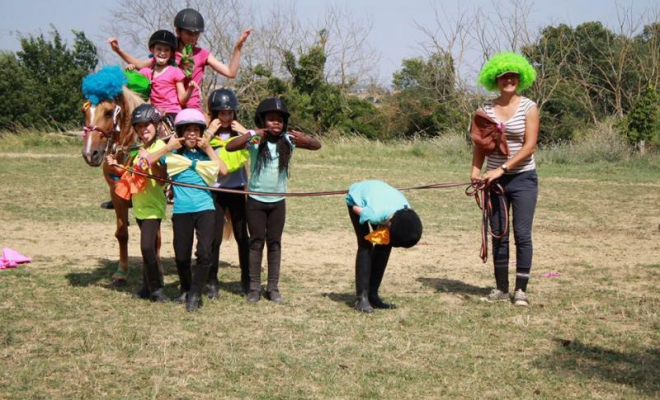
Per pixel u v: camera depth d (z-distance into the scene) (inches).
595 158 1026.7
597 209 583.2
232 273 343.3
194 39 322.7
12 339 226.7
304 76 1562.5
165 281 323.3
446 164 957.8
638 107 1059.9
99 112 274.2
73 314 258.4
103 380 196.7
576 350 228.4
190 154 274.8
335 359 217.3
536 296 299.1
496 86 289.3
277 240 284.4
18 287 296.8
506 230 286.4
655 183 768.9
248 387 194.2
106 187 655.1
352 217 269.9
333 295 298.4
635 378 204.7
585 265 366.3
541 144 1268.5
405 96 1622.8
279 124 275.4
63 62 1688.0
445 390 195.3
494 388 197.3
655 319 263.3
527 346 233.1
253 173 279.1
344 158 1010.7
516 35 1333.7
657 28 1403.8
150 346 224.8
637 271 352.2
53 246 396.8
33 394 185.5
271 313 267.0
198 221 270.2
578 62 1348.4
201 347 225.5
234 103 294.8
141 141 285.7
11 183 665.0
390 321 258.8
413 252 401.4
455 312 271.3
